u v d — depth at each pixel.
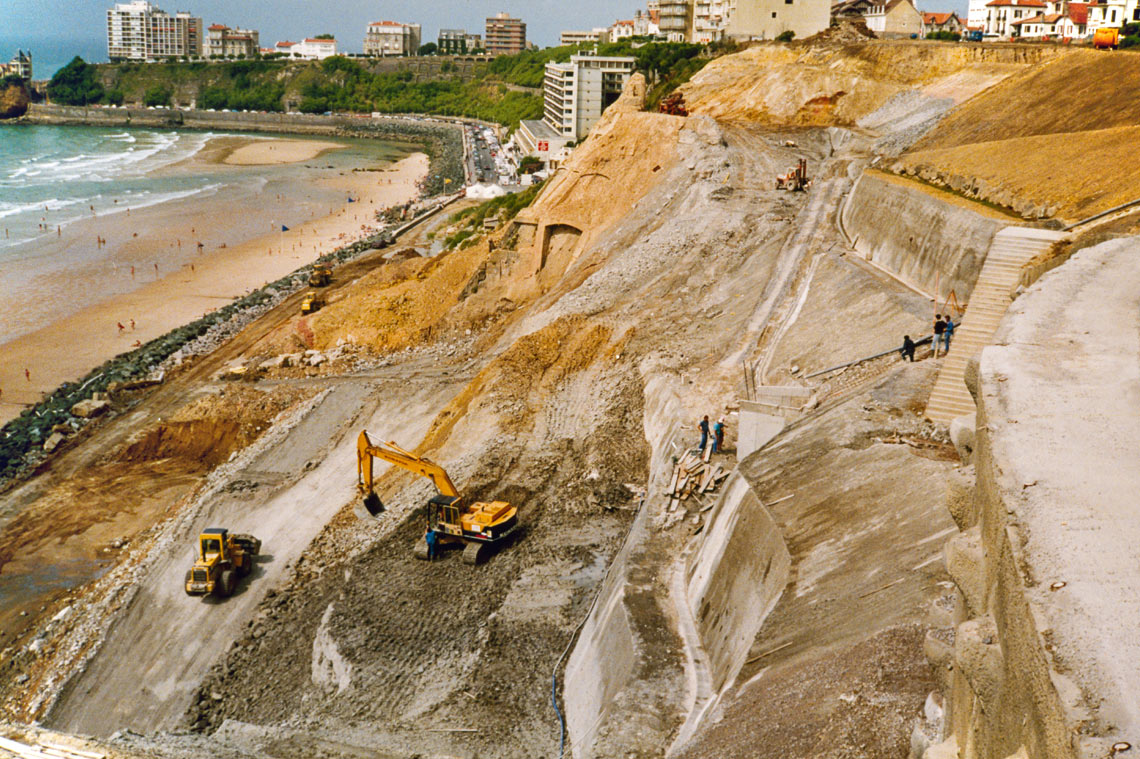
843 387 38.75
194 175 180.75
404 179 184.75
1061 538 8.38
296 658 35.53
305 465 52.59
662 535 36.12
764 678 22.36
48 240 117.06
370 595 37.84
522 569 38.06
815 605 23.88
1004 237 35.12
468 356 66.75
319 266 96.69
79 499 53.12
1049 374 12.54
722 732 21.19
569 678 31.50
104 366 72.62
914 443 29.38
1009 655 8.05
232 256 112.75
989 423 11.05
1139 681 6.62
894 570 22.77
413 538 41.81
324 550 43.19
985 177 49.69
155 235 122.81
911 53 90.50
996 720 8.47
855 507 27.00
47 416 63.19
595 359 56.72
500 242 77.56
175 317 86.81
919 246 47.94
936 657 11.98
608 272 65.62
